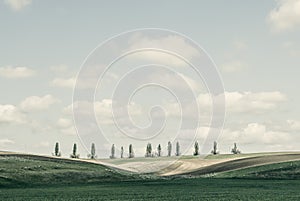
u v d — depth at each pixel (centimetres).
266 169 9881
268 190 6588
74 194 6156
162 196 5897
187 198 5662
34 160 10150
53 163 9844
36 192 6450
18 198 5716
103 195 6028
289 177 8931
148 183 7950
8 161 9644
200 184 7650
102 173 9144
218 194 6097
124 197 5794
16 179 8106
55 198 5706
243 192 6312
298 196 5812
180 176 9600
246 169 10112
